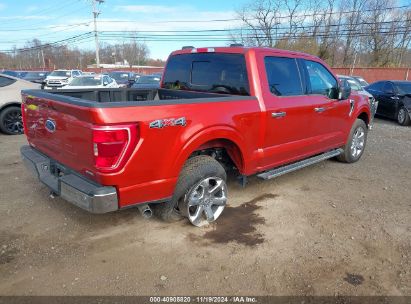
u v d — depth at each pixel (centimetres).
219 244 360
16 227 384
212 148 409
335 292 296
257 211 439
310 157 554
